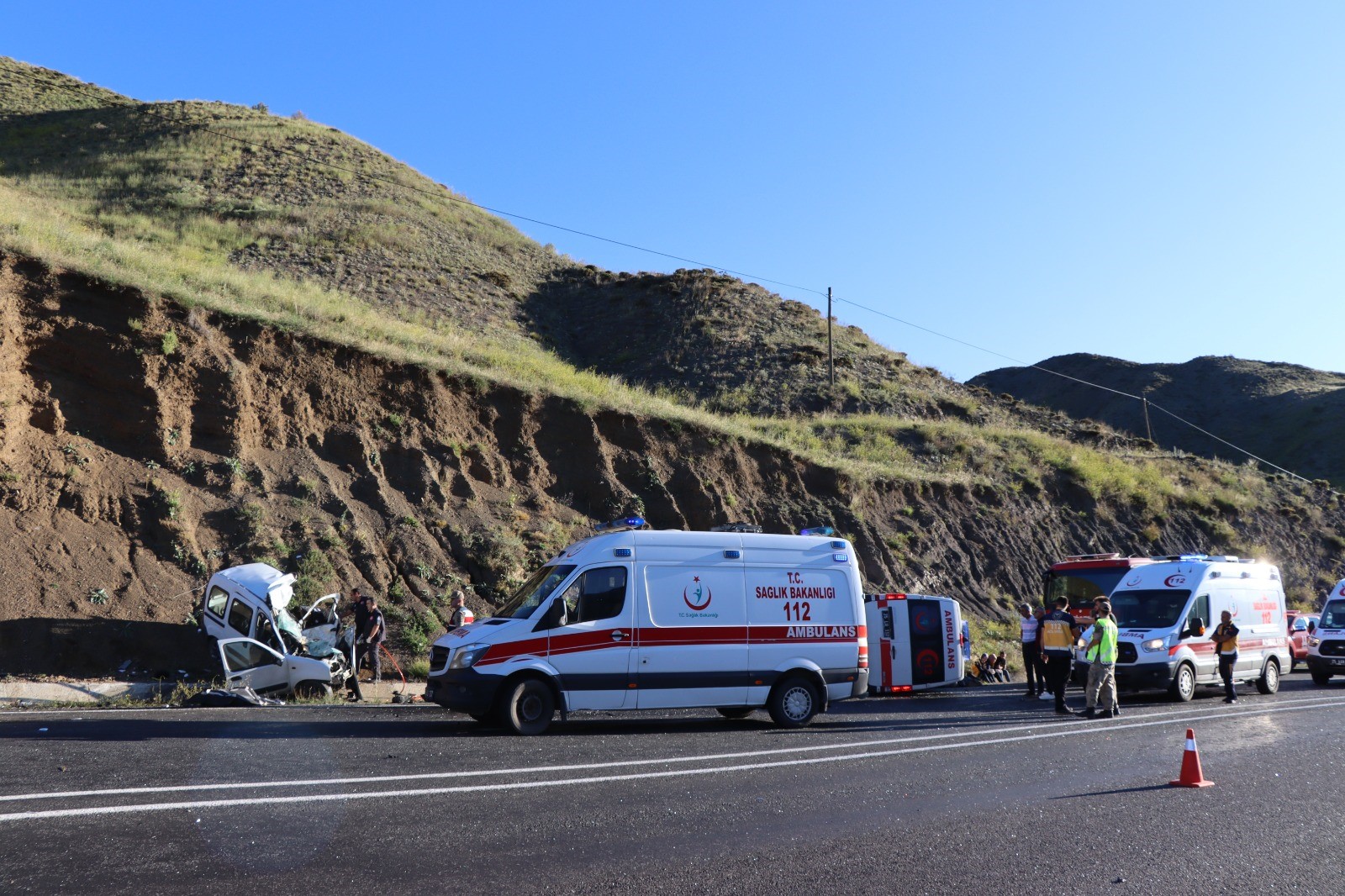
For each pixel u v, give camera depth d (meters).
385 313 43.31
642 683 13.02
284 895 5.50
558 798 8.20
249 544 19.88
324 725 12.51
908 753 11.14
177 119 66.19
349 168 65.62
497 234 66.38
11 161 55.19
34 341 20.50
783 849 6.81
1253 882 6.20
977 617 31.31
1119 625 19.47
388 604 20.31
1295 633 30.98
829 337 50.09
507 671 12.33
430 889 5.71
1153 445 55.22
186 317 22.67
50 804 7.25
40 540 18.09
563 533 24.67
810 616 14.12
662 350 54.34
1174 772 10.05
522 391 27.22
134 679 16.64
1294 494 51.56
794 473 31.80
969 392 57.50
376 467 23.31
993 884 6.07
